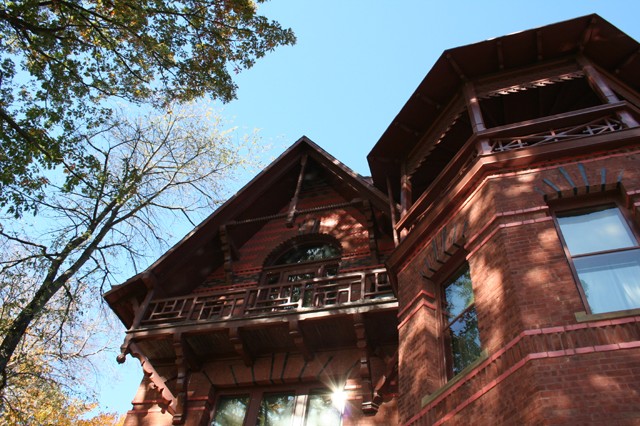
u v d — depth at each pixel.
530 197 8.04
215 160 15.80
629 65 11.09
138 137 14.49
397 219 13.14
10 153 9.30
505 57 11.29
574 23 10.70
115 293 13.30
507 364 6.42
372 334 11.38
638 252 6.93
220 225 15.20
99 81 10.63
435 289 9.13
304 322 11.46
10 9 9.36
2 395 11.68
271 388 11.91
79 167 10.65
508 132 9.55
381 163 13.29
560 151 8.43
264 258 15.31
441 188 10.46
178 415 11.45
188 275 14.70
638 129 8.26
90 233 11.85
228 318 12.01
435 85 11.84
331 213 15.97
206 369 12.54
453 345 8.16
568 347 6.03
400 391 8.31
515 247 7.41
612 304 6.47
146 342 12.58
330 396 11.30
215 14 11.19
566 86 11.83
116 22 10.28
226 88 11.95
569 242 7.40
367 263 13.83
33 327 11.56
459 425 6.71
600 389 5.53
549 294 6.65
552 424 5.39
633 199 7.34
